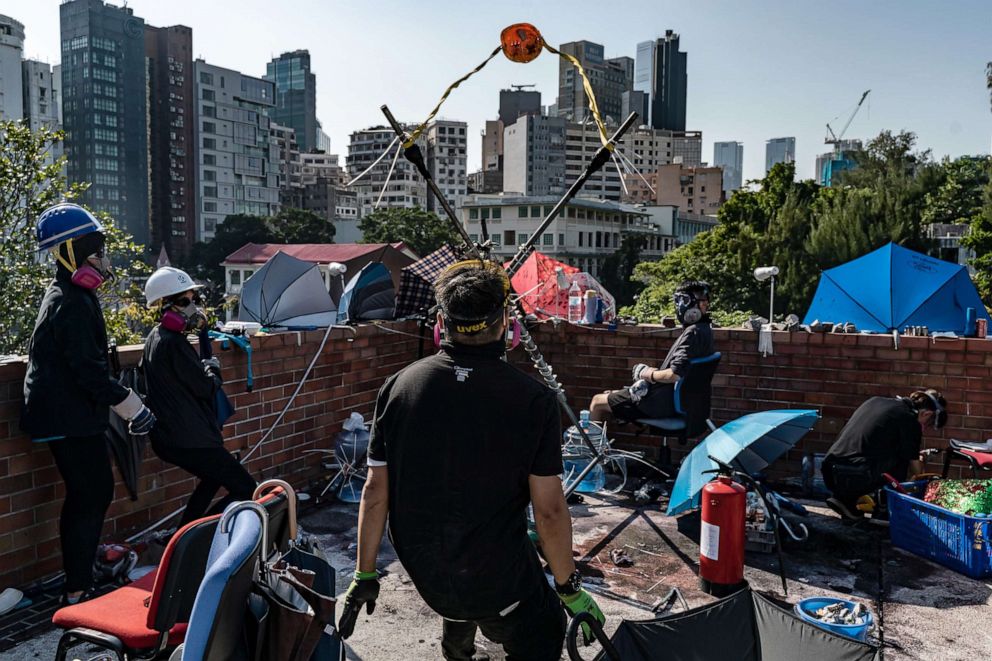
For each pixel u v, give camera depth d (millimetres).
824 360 6426
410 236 90062
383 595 4172
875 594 4305
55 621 2713
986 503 4727
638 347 7012
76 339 3676
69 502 3873
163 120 149125
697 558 4801
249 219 103812
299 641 2127
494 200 103750
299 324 6352
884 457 5246
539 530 2254
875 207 41406
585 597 2352
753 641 2836
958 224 56969
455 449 2156
